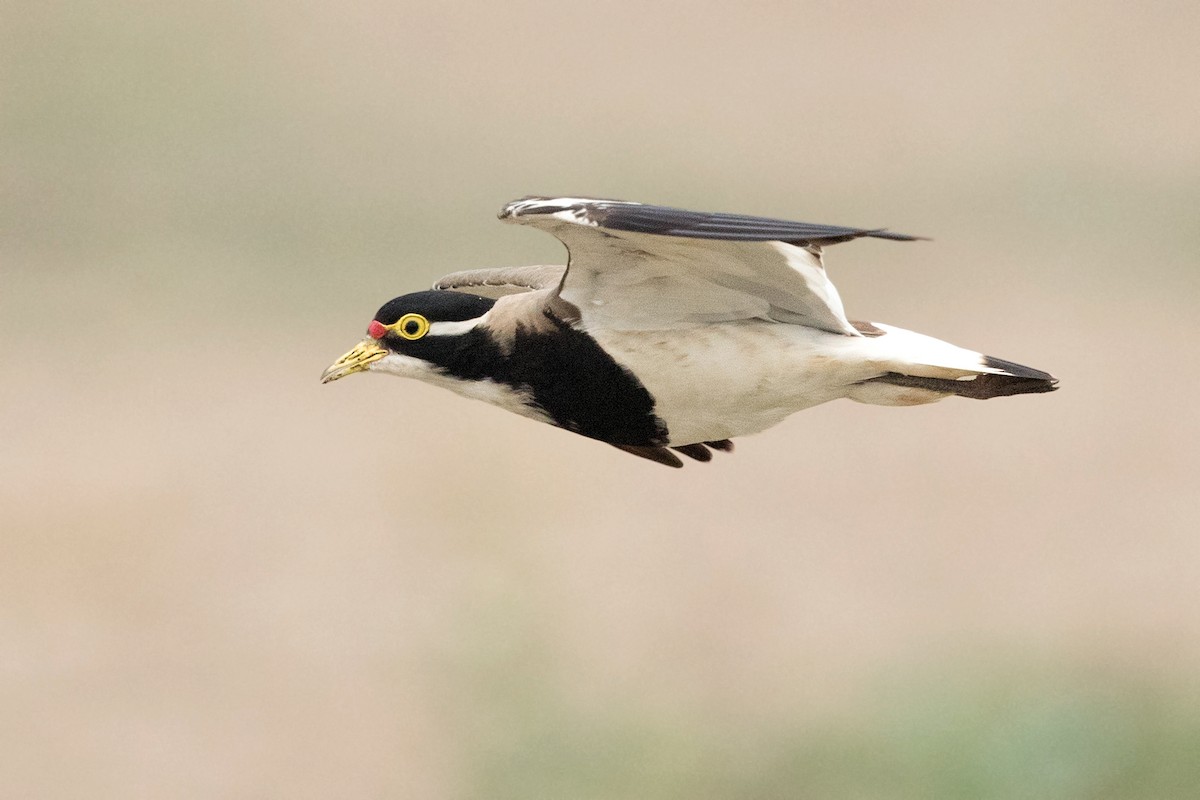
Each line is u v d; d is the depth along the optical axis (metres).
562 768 12.05
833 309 8.70
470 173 30.19
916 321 24.14
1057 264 27.17
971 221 29.44
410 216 28.58
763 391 8.89
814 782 12.06
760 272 8.51
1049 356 22.88
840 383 8.91
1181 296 25.70
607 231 7.96
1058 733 11.66
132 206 28.09
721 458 19.91
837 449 20.25
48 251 26.77
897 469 19.61
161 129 29.80
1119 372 22.42
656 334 8.85
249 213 28.11
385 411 21.50
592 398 9.05
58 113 29.50
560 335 8.95
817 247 8.50
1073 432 20.64
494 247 27.78
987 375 8.87
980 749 11.73
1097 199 30.19
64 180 28.44
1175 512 18.25
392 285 25.97
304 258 26.94
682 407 9.01
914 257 27.44
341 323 24.38
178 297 25.09
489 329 9.15
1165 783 11.41
